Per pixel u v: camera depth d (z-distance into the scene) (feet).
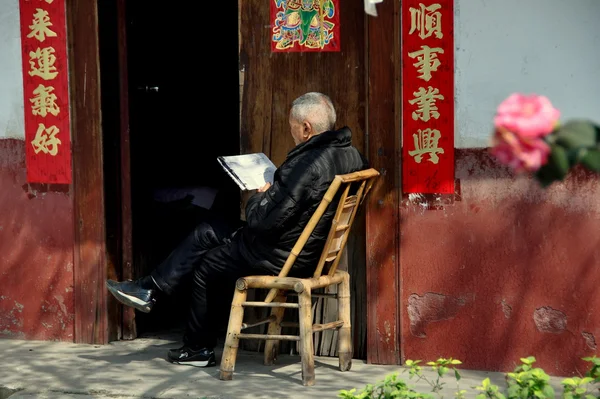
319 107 15.65
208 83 23.66
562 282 15.89
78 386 15.88
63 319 19.16
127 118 19.13
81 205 18.69
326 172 15.10
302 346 15.55
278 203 14.96
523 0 15.65
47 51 18.51
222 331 20.98
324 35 17.22
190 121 22.77
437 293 16.65
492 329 16.38
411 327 16.89
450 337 16.66
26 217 19.10
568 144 5.07
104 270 18.74
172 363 17.37
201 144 23.36
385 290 16.93
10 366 17.28
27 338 19.39
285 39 17.44
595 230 15.61
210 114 23.81
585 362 15.83
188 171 22.71
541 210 15.88
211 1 23.50
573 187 15.66
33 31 18.54
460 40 16.06
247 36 17.67
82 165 18.57
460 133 16.22
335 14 17.11
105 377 16.44
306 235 15.07
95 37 18.21
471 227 16.33
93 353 18.29
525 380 10.00
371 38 16.53
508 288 16.21
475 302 16.44
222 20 24.20
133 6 19.29
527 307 16.14
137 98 19.62
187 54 22.61
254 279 15.53
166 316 21.62
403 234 16.72
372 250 16.92
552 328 16.02
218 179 23.77
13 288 19.35
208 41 23.58
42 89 18.61
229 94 24.84
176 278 16.79
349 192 16.12
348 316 16.76
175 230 22.03
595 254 15.65
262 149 17.84
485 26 15.88
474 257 16.37
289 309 18.20
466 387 15.46
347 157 15.61
